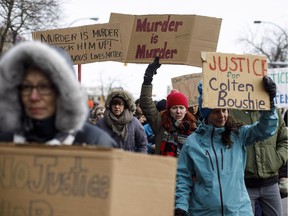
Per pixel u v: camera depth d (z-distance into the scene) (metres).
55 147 3.88
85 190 3.80
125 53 12.66
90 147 3.81
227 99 7.84
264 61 8.06
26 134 4.42
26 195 3.91
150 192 3.97
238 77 7.95
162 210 4.03
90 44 12.70
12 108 4.35
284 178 11.38
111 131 11.32
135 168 3.88
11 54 4.23
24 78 4.29
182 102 10.34
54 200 3.85
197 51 12.21
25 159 3.93
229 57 7.96
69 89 4.22
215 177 7.62
